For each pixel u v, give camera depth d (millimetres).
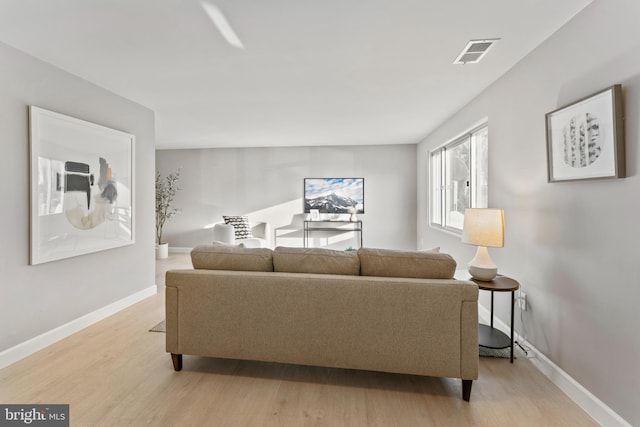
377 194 6293
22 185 2264
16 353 2209
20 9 1761
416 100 3416
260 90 3100
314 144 6191
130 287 3383
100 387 1904
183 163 6699
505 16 1848
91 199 2814
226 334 1980
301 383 1965
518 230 2457
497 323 2746
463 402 1783
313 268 2037
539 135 2182
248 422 1612
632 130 1473
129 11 1792
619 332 1553
